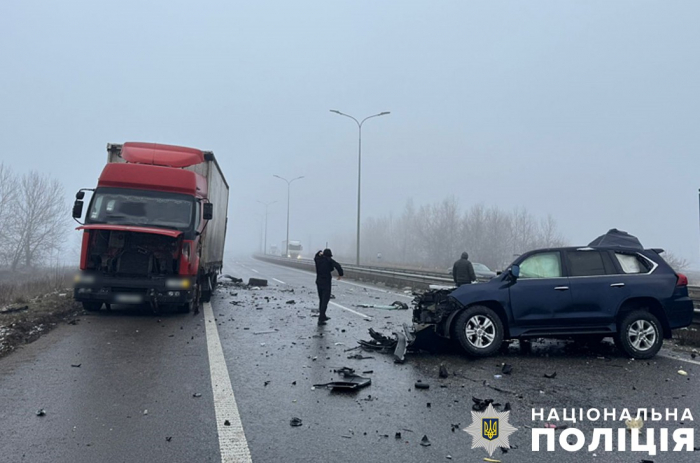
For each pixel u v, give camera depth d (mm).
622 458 4316
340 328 10984
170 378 6590
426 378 6848
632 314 8203
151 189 12430
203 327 10812
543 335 8289
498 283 8359
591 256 8516
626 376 6996
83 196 12219
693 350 9000
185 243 11977
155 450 4305
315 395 5977
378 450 4387
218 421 5035
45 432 4668
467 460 4219
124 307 13930
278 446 4434
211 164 14703
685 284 8453
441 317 8312
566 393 6156
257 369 7164
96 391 5973
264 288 22766
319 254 11703
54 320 11250
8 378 6465
